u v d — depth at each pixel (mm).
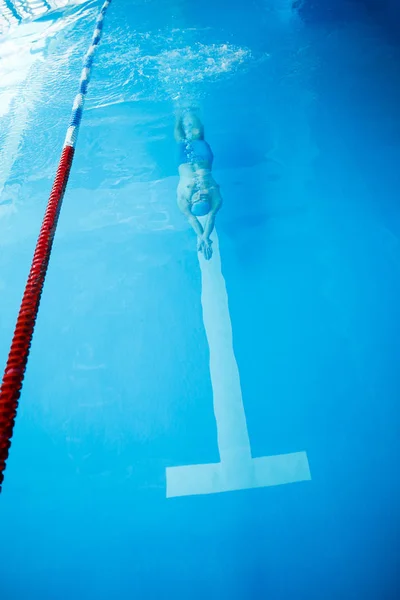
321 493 1838
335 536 1721
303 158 3297
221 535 1764
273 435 2025
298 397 2135
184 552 1729
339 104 3725
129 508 1861
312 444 1979
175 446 2033
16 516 1865
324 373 2199
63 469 1995
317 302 2482
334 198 2990
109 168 3406
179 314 2516
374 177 3088
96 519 1838
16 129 3898
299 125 3576
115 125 3766
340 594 1586
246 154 3383
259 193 3090
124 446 2049
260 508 1819
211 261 2740
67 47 4875
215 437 2045
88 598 1631
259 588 1625
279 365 2256
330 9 4926
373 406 2064
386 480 1844
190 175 2555
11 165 3549
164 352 2363
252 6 5070
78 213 3094
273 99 3863
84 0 5773
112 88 4176
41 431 2121
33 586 1672
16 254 2883
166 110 3857
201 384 2230
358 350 2262
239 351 2332
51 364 2355
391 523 1733
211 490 1889
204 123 3686
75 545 1770
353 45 4363
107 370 2312
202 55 4434
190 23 4957
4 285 2707
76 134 3275
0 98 4332
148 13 5203
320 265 2645
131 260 2787
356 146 3334
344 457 1928
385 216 2842
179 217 3012
